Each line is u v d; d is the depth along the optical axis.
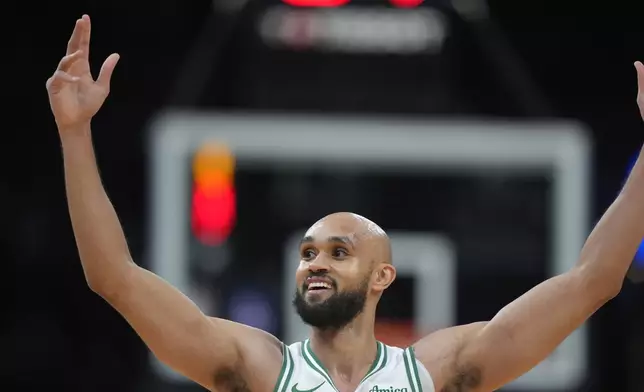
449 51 28.47
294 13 28.75
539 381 28.55
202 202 27.91
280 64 28.61
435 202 27.77
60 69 10.70
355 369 11.13
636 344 31.28
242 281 27.86
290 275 27.81
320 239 11.15
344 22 28.42
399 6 28.41
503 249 27.84
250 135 28.00
